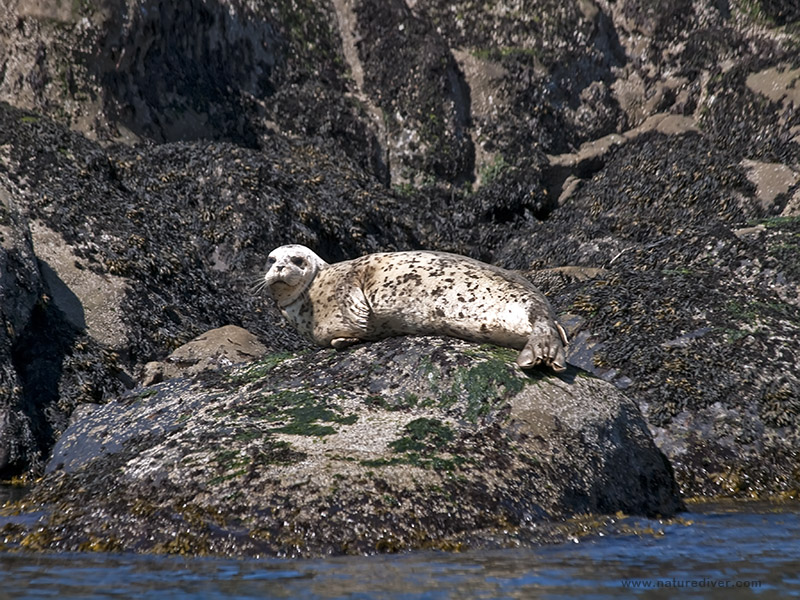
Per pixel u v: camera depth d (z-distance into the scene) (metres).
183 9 51.16
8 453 30.11
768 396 29.70
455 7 56.91
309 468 20.47
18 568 17.89
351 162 52.06
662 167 50.88
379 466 20.72
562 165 54.00
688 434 28.94
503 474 21.36
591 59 56.09
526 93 54.75
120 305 37.50
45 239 38.53
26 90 46.69
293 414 23.45
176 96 50.41
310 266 28.11
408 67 54.75
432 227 51.38
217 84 52.16
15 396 31.58
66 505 21.48
